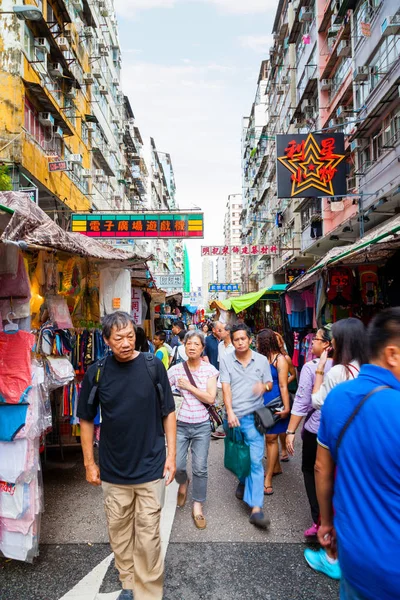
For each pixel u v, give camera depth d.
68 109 16.69
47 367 3.67
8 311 3.10
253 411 3.49
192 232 14.16
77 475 4.52
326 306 6.45
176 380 3.74
